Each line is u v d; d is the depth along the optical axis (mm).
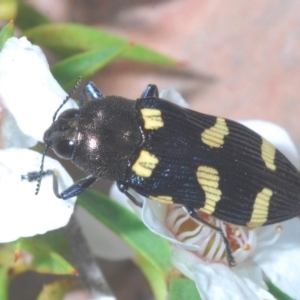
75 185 66
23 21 78
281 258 70
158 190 66
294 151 70
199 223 69
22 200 65
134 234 67
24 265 65
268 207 66
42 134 66
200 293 65
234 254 69
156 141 66
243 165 66
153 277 69
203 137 66
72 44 75
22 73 66
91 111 67
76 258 69
